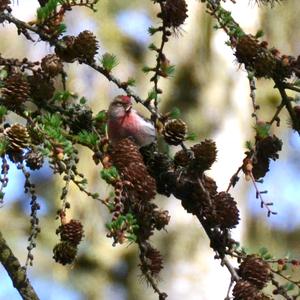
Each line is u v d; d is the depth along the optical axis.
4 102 7.17
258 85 13.27
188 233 12.12
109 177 7.10
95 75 12.21
